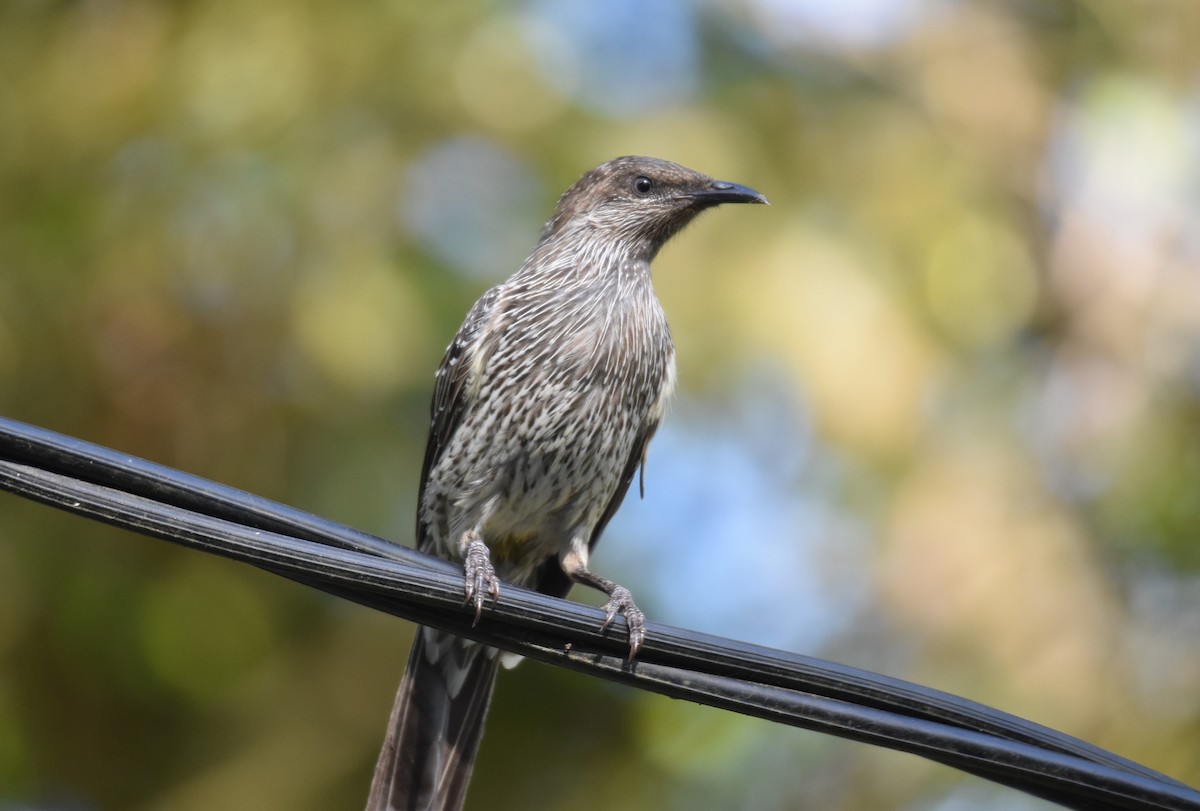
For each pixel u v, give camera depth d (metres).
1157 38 15.25
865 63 14.91
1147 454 14.45
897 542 13.65
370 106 13.23
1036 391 14.79
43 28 13.53
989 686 13.41
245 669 13.05
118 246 12.96
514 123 13.20
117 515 6.38
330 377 12.80
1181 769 13.12
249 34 13.27
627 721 13.38
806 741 13.91
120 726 13.03
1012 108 15.02
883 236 13.90
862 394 13.02
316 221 13.03
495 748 13.20
